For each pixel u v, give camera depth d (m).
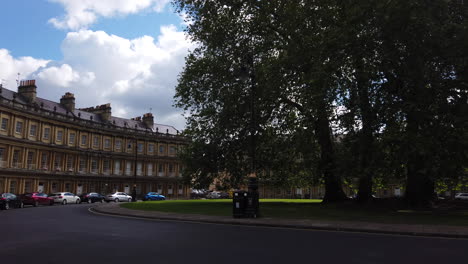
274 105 32.06
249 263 8.88
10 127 55.50
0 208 33.81
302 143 28.19
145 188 82.88
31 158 59.56
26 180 58.25
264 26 31.48
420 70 22.17
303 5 27.98
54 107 64.56
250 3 31.08
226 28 31.95
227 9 32.78
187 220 20.64
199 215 23.11
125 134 79.75
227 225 18.48
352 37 23.36
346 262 9.14
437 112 22.41
